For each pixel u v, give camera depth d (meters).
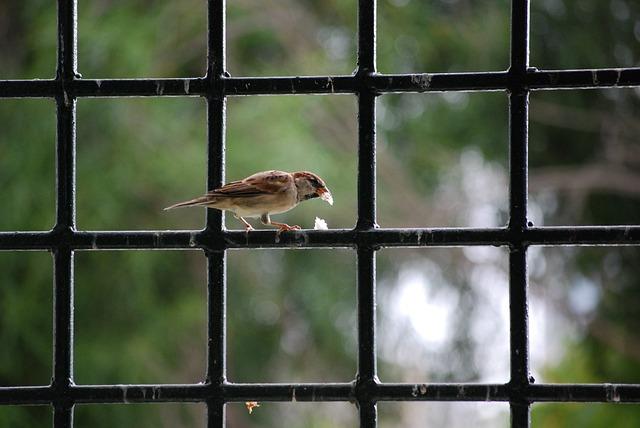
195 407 16.52
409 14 16.25
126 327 15.42
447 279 17.55
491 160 16.38
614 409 13.34
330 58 17.50
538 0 15.35
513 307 4.49
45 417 14.66
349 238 4.54
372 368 4.51
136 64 15.11
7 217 14.59
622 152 15.88
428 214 16.98
